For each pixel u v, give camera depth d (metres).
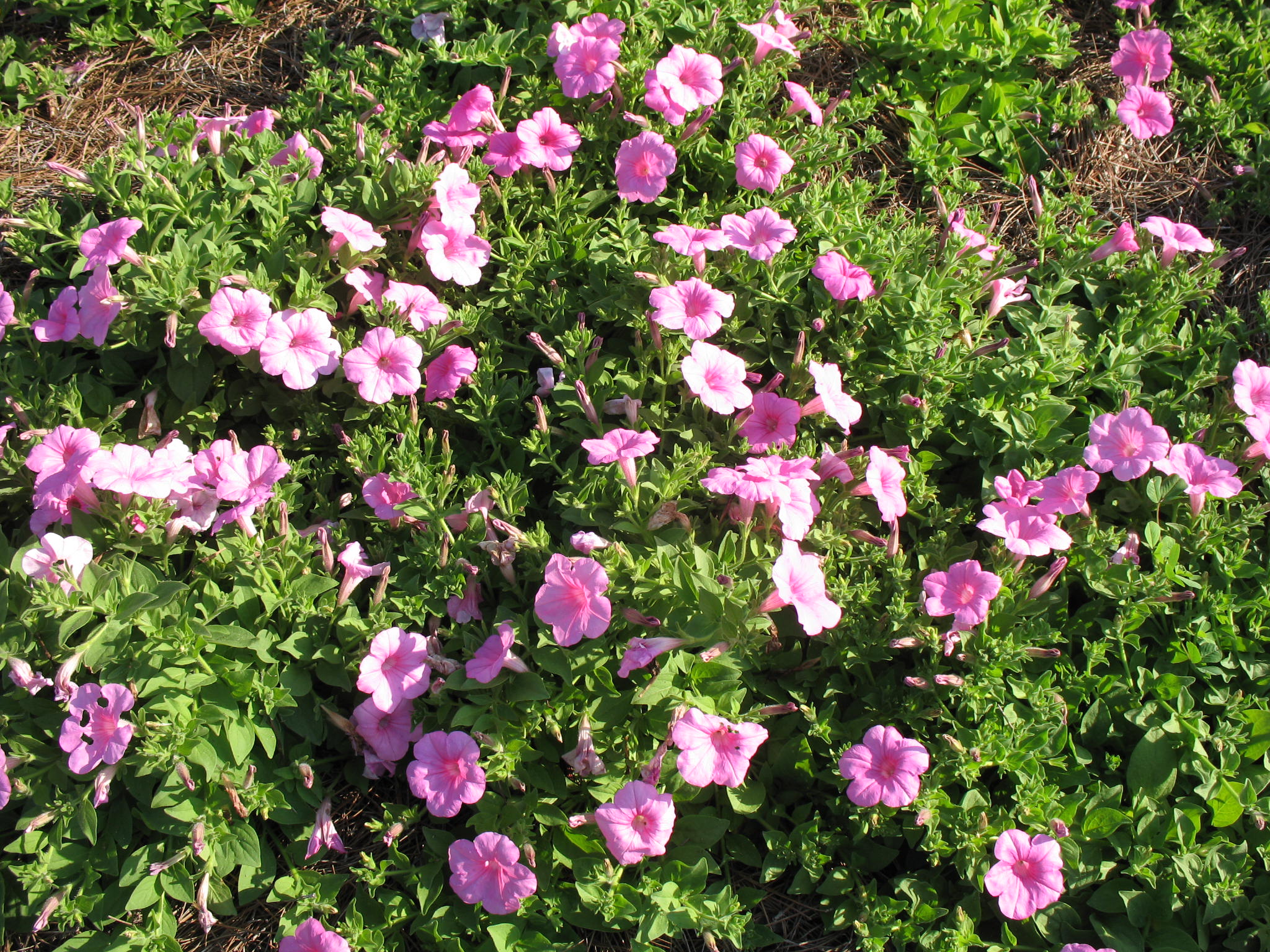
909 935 0.93
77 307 1.08
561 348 1.13
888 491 1.00
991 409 1.12
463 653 1.00
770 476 0.97
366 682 0.93
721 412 1.01
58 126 1.31
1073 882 0.95
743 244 1.10
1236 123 1.36
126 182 1.13
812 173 1.24
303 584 1.00
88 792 0.94
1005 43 1.35
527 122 1.17
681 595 0.98
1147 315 1.20
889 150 1.32
